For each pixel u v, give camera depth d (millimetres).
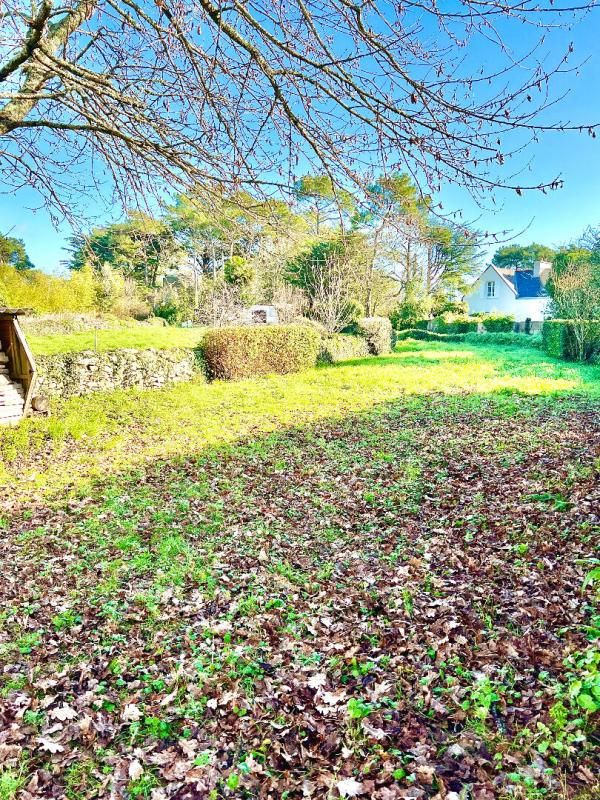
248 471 6859
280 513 5352
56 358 12320
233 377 15828
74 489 6445
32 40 3254
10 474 7234
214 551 4516
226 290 25125
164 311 26609
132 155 4605
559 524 4273
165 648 3145
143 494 6121
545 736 2127
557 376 14305
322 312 22766
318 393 13102
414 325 34406
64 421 9742
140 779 2188
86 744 2402
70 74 3943
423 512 5062
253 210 3857
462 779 1995
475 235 2855
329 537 4699
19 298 18734
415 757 2115
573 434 7465
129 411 11211
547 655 2625
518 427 8336
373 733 2252
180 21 2844
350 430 9031
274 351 16938
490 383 13422
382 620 3242
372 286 24688
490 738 2174
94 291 22234
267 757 2230
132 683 2838
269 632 3236
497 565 3723
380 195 3172
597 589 3139
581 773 1937
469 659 2711
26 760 2303
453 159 2791
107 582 4031
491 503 5004
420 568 3883
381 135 3023
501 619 3068
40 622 3529
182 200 4715
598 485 5035
